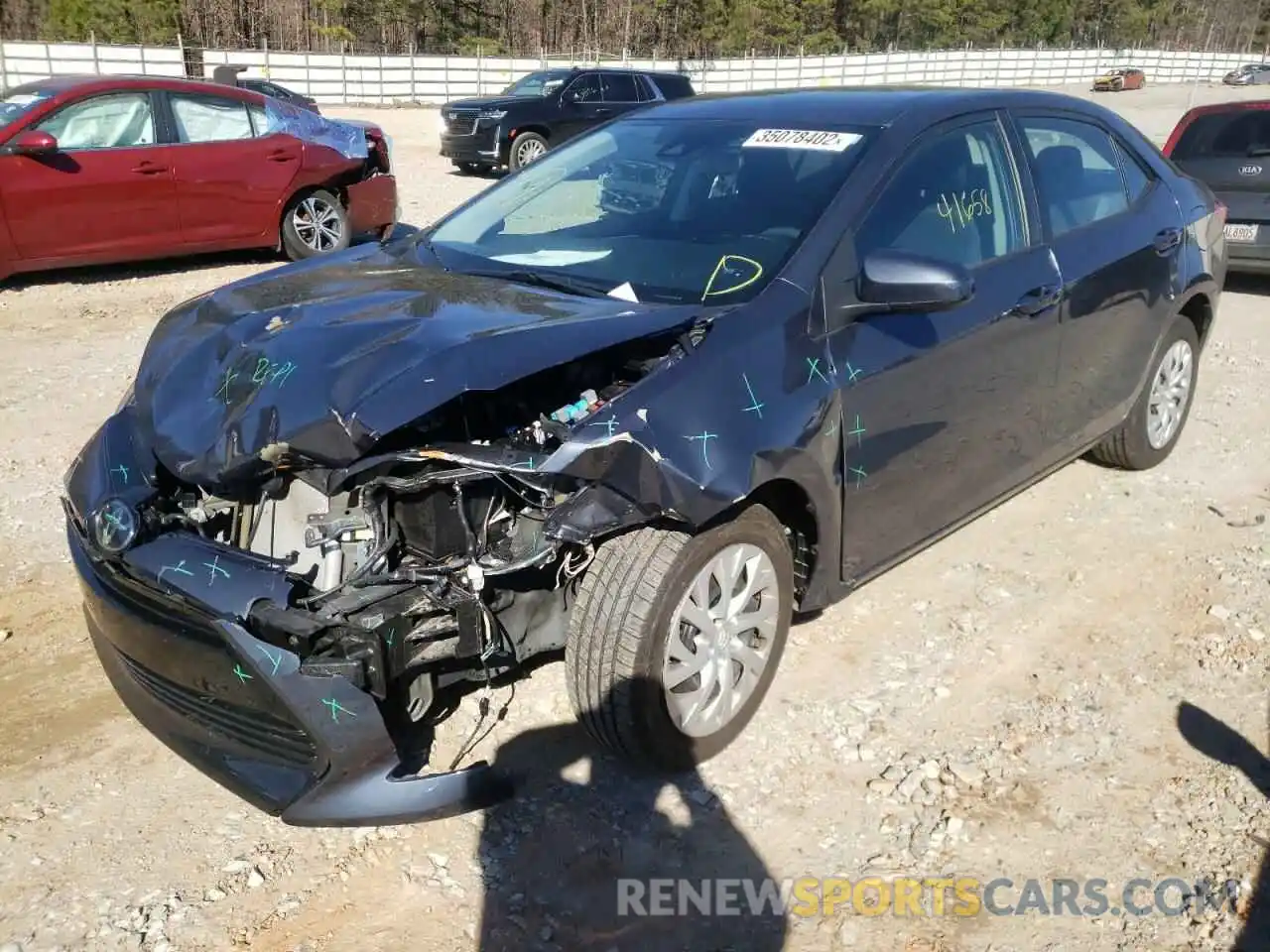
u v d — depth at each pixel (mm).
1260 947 2621
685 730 3078
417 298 3260
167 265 10141
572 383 3053
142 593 2830
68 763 3201
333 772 2627
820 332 3230
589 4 57094
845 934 2648
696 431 2859
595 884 2787
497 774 2754
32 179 8508
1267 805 3098
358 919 2660
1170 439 5465
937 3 65875
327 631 2623
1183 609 4184
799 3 61656
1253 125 9664
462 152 16969
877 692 3602
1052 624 4059
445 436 2875
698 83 43906
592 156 4199
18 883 2742
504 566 2801
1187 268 5035
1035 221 4152
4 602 4066
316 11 52688
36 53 31391
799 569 3404
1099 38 74500
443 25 54719
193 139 9422
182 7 49062
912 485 3629
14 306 8438
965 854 2914
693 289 3326
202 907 2682
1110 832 2994
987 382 3838
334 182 10328
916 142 3715
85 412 6070
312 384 2777
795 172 3645
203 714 2895
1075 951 2609
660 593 2889
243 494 2990
